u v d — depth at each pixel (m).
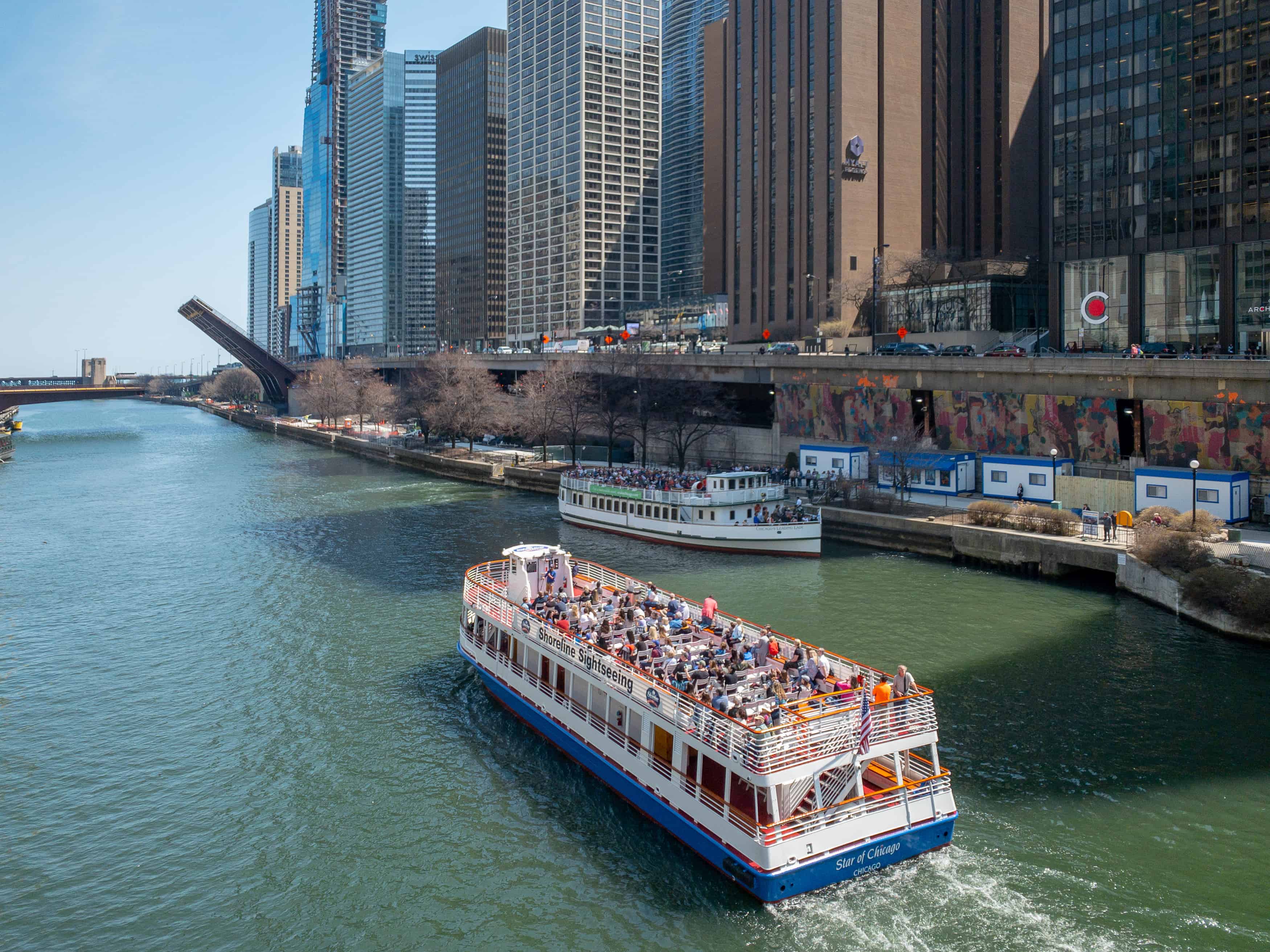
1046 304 121.50
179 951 23.95
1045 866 26.64
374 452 148.25
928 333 120.75
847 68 141.38
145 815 30.69
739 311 167.75
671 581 59.75
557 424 115.94
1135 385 69.62
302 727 37.47
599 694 33.03
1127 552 55.72
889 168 145.75
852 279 141.38
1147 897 25.17
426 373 156.12
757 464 103.12
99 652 47.22
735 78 167.00
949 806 27.45
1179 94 95.19
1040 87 154.00
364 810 30.81
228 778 33.16
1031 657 43.66
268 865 27.69
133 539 78.31
